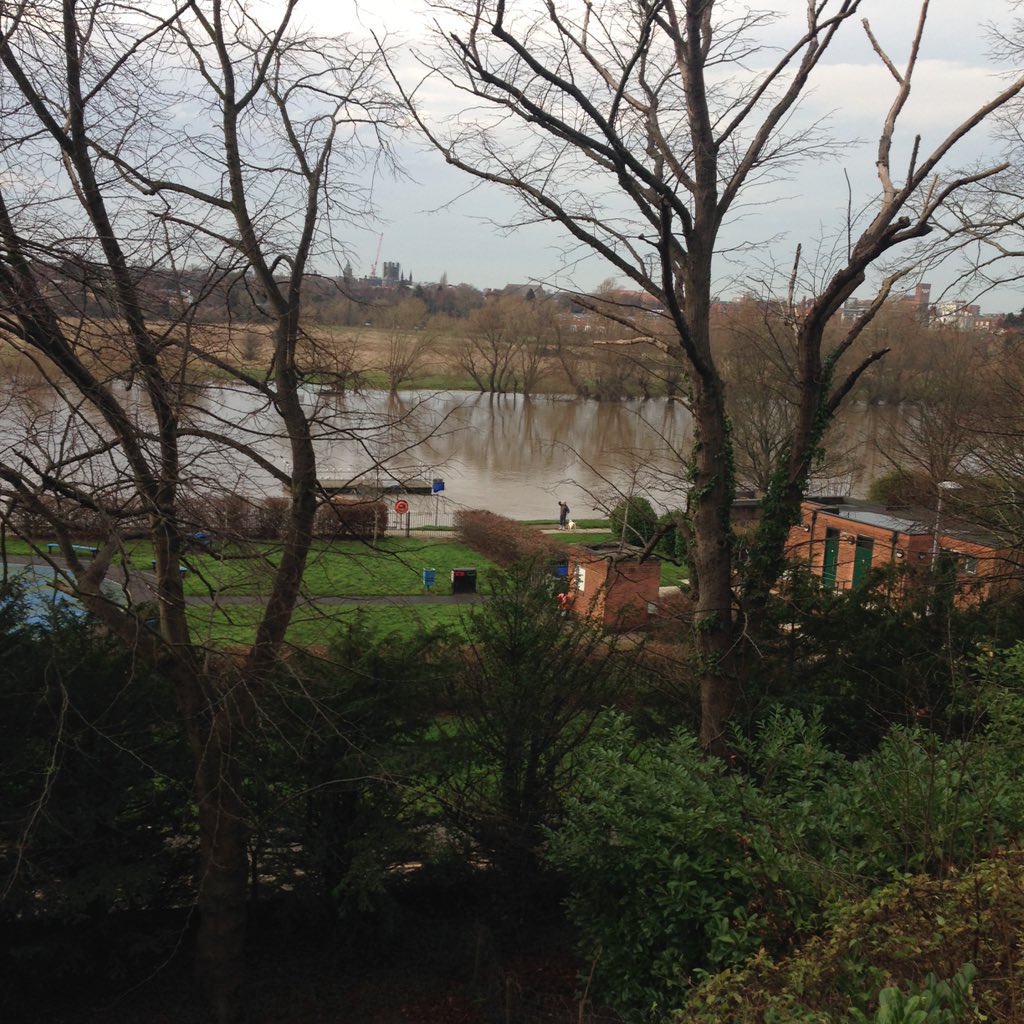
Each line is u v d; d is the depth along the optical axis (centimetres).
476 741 1084
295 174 993
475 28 1017
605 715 951
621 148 1006
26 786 940
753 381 3067
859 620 1300
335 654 1096
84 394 812
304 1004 985
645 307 1277
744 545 1388
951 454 2112
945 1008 398
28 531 893
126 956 998
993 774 703
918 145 1170
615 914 763
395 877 1098
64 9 852
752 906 638
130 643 890
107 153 899
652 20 1027
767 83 1218
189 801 1043
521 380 7500
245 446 910
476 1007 970
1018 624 1355
